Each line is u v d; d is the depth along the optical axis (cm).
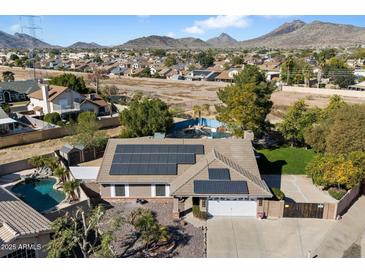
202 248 2327
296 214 2733
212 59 18400
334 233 2528
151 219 2428
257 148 4603
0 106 6331
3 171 3700
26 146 4797
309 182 3519
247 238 2456
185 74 14362
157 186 3003
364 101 8569
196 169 2925
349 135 3494
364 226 2641
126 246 2327
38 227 2042
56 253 1919
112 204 2986
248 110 4406
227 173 2817
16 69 16025
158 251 2278
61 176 3488
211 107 7844
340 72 11181
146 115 4741
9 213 2194
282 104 8306
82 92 7906
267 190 2702
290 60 11800
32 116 6047
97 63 18575
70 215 2678
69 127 5269
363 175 3116
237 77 5328
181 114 6738
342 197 2864
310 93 10181
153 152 3219
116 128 5859
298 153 4394
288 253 2283
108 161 3155
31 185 3522
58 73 14262
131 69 15425
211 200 2738
